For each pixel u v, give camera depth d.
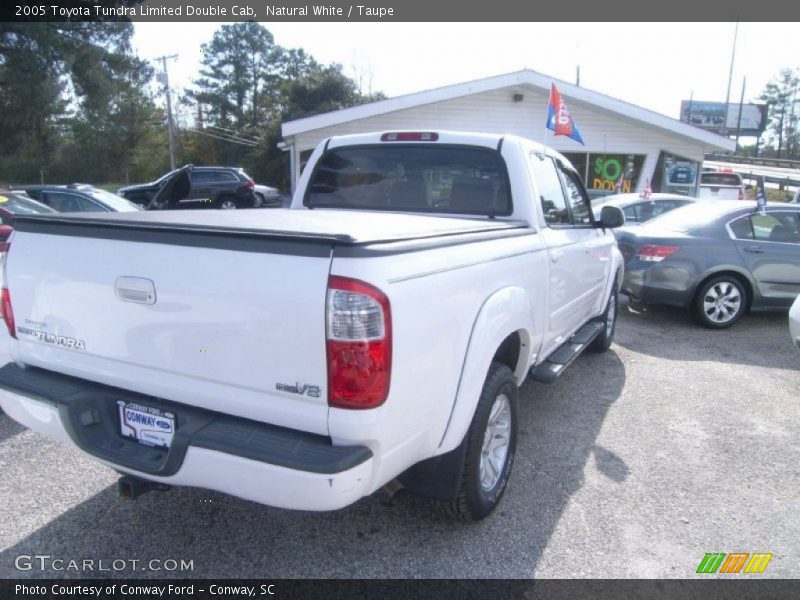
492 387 2.82
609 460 3.76
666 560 2.77
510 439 3.17
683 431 4.22
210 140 51.91
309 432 2.08
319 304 1.95
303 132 17.23
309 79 41.78
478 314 2.63
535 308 3.42
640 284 7.30
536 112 18.06
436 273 2.30
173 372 2.29
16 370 2.75
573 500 3.27
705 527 3.04
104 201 10.36
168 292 2.21
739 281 7.16
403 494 3.26
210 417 2.25
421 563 2.70
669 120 17.55
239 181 22.20
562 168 4.49
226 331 2.12
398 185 4.03
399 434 2.16
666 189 19.12
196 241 2.15
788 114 83.62
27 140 34.41
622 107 17.41
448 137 3.84
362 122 17.69
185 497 3.20
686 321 7.71
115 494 3.19
